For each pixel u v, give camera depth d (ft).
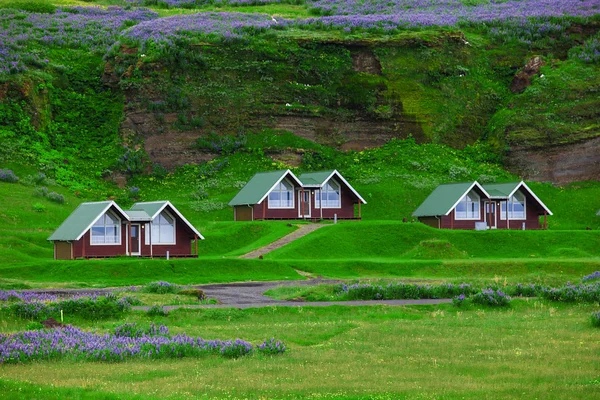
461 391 218.18
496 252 653.30
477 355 269.64
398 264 556.10
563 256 632.79
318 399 210.79
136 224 600.80
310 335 310.24
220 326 332.19
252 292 444.14
